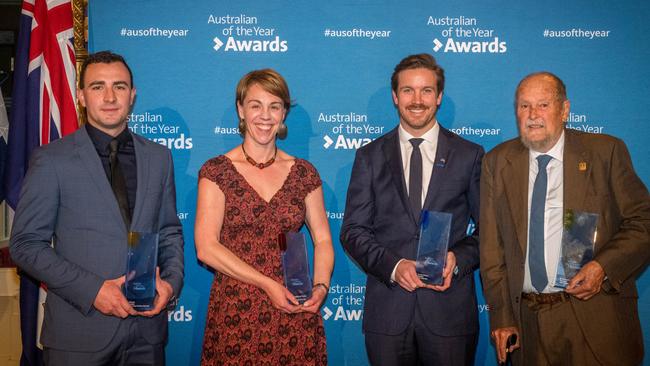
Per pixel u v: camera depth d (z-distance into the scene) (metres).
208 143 3.03
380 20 3.04
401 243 2.47
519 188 2.30
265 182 2.35
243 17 3.02
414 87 2.47
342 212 3.06
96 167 2.18
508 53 3.05
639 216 2.14
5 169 2.93
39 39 2.93
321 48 3.04
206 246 2.25
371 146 2.64
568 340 2.20
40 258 2.05
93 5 2.97
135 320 2.19
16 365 3.51
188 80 3.02
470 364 2.47
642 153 3.06
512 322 2.29
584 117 3.06
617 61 3.05
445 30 3.04
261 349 2.24
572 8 3.04
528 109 2.24
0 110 3.19
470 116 3.06
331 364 3.05
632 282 2.26
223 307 2.27
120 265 2.15
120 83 2.24
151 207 2.25
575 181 2.22
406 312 2.44
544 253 2.24
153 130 3.01
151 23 2.99
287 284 2.17
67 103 2.94
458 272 2.39
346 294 3.05
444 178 2.48
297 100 3.04
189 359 3.03
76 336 2.12
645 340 3.04
